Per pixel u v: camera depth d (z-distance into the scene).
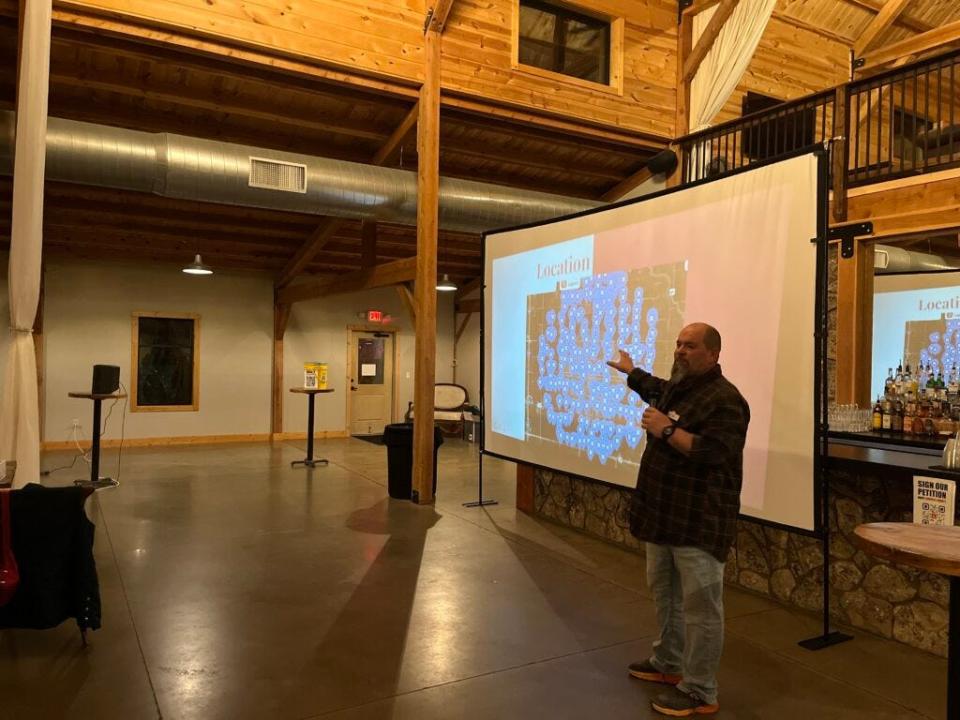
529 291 5.38
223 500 6.09
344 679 2.70
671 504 2.46
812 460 3.18
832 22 8.15
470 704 2.52
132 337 9.63
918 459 3.14
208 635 3.12
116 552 4.42
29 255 3.91
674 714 2.43
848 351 5.43
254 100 6.23
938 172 4.94
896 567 3.15
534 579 4.00
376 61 5.79
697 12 7.20
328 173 6.10
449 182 6.76
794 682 2.73
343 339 11.34
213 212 8.18
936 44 6.30
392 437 6.27
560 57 6.91
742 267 3.57
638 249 4.30
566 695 2.60
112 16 4.95
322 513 5.63
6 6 4.75
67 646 2.97
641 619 3.39
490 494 6.55
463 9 6.16
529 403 5.34
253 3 5.34
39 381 8.81
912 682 2.74
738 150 7.79
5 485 3.17
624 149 7.78
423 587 3.83
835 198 5.53
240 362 10.45
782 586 3.69
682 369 2.53
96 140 5.28
